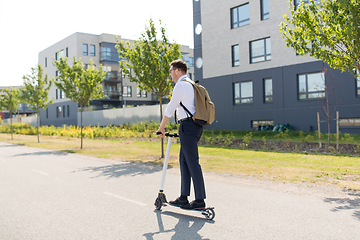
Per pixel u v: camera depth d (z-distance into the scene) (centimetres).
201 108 359
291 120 1834
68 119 4294
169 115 362
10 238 316
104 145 1587
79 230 335
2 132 3922
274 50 1927
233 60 2184
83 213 398
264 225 339
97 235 319
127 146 1495
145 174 702
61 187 564
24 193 518
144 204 439
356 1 536
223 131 1964
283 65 1878
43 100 1975
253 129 2030
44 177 673
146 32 1034
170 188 544
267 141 1349
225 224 346
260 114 2002
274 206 416
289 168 735
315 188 524
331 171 682
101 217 380
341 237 300
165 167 406
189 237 308
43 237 317
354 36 540
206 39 2328
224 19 2217
